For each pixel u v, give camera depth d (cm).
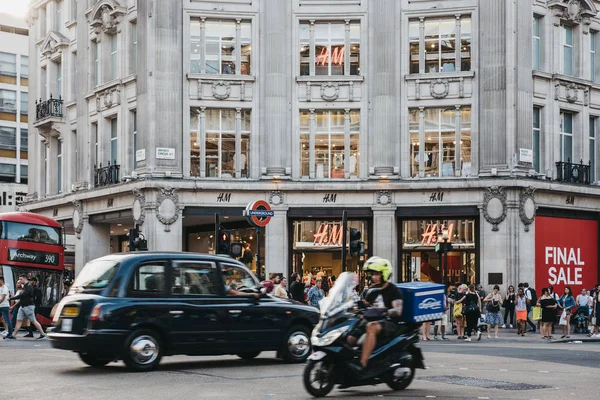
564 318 3019
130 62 4128
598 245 4072
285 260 3819
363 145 3878
